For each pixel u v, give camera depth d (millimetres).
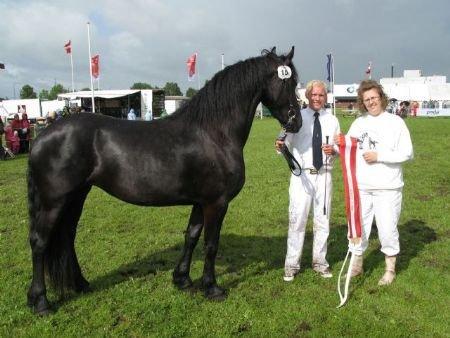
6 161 14242
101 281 4508
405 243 5680
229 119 3822
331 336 3484
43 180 3555
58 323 3639
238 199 8125
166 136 3721
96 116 3791
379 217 4406
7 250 5418
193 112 3809
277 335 3490
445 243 5629
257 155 14344
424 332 3541
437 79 67125
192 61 34812
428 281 4457
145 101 34094
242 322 3652
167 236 6004
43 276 3775
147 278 4594
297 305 3973
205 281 4090
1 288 4281
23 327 3580
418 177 10102
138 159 3623
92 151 3627
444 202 7754
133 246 5590
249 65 3879
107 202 7918
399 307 3932
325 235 4570
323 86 4266
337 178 10094
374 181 4340
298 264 4527
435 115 45531
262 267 4938
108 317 3719
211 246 3965
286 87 3908
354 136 4480
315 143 4293
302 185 4359
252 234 6141
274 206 7605
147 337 3430
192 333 3512
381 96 4316
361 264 4645
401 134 4254
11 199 8398
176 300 4012
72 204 3941
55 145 3529
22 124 16422
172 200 3793
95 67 29547
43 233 3646
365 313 3846
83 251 5363
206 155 3717
